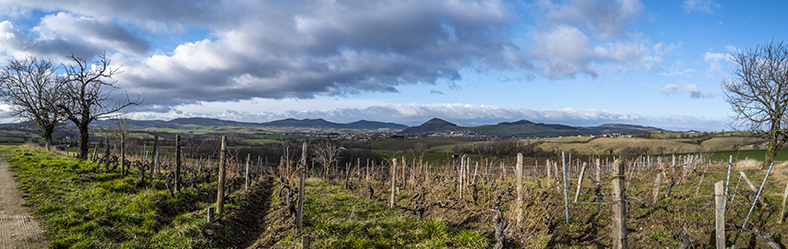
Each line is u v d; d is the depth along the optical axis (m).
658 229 9.17
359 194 18.44
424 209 13.43
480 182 18.92
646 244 8.38
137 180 13.87
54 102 24.19
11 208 9.74
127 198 11.53
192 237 8.80
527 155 55.62
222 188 11.27
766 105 21.81
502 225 8.41
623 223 5.49
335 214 12.65
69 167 16.02
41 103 25.05
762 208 10.20
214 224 9.89
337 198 15.91
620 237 5.46
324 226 10.47
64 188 12.12
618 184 5.52
